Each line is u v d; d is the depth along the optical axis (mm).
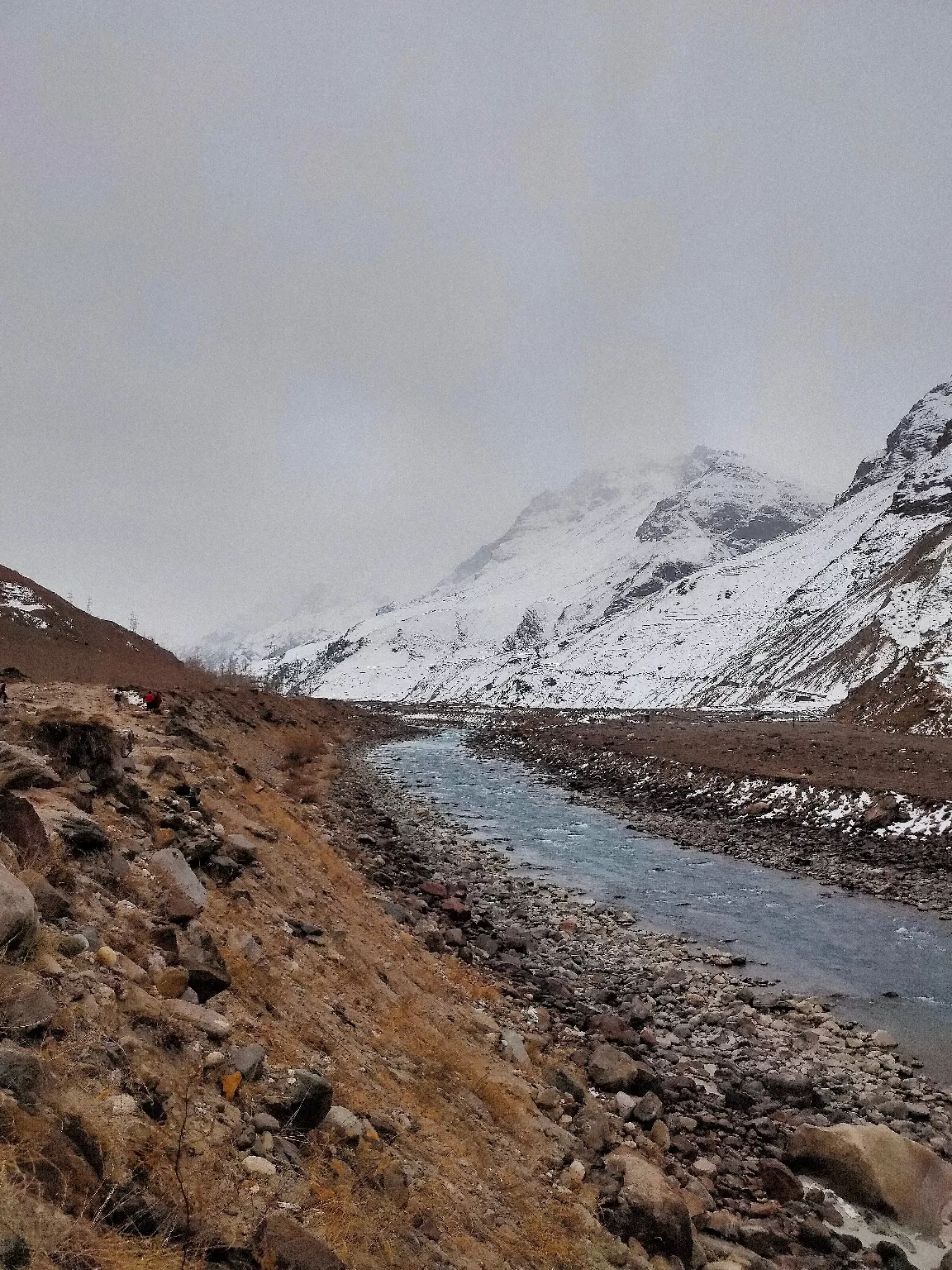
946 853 24375
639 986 15352
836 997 15367
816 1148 9352
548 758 50750
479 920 17656
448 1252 5234
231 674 69812
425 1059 8273
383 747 59250
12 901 4992
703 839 29078
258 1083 5582
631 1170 7840
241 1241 3938
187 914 7676
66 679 36656
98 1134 3916
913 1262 8008
